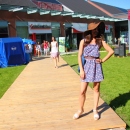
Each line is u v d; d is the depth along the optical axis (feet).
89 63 13.75
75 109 16.76
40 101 19.53
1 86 28.86
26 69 43.29
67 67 42.65
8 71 43.47
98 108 16.53
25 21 87.45
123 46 61.05
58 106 17.79
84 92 14.34
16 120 15.38
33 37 90.99
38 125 14.30
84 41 13.64
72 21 111.96
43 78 31.30
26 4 90.27
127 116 15.61
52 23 100.22
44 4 100.78
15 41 54.90
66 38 109.19
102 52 80.79
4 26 79.77
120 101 19.02
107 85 25.73
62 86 25.22
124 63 46.80
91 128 13.24
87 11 131.75
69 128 13.47
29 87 25.62
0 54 53.11
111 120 14.19
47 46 87.92
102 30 13.58
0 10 77.97
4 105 18.90
